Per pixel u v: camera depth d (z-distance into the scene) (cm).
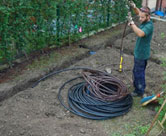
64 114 449
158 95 454
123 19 980
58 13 676
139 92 500
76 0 706
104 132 402
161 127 380
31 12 591
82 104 470
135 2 984
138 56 462
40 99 489
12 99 485
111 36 839
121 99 481
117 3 916
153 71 611
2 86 502
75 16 732
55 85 544
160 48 773
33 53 659
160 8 1211
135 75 485
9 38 549
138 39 460
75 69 616
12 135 385
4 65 584
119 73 606
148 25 435
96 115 444
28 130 396
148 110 464
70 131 399
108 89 499
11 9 531
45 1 615
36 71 573
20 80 529
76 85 540
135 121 431
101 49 769
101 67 633
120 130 408
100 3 841
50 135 386
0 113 440
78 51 705
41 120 425
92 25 838
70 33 735
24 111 448
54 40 699
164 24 1031
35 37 630
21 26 575
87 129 408
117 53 730
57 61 630
